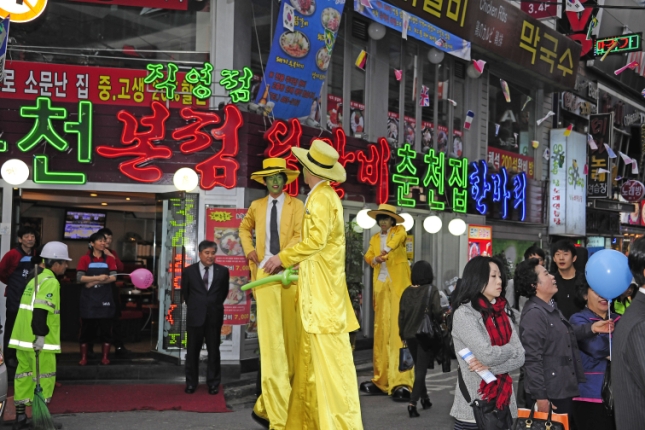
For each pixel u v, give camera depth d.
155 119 10.71
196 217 10.84
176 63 11.07
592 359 5.64
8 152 10.43
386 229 9.79
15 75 10.51
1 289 10.45
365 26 14.46
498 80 18.92
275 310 7.00
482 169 17.27
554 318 5.33
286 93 11.77
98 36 11.11
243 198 10.98
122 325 12.58
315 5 11.78
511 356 4.79
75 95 10.63
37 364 7.24
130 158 10.69
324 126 13.38
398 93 15.52
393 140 15.20
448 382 11.10
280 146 11.40
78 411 8.49
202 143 10.84
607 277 5.07
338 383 5.73
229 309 10.66
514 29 16.67
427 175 15.27
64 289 12.78
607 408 5.46
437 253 15.98
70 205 14.77
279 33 11.38
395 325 9.65
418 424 8.07
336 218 5.87
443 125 17.02
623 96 25.66
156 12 11.25
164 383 10.20
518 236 19.44
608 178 22.30
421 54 16.11
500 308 4.95
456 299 5.00
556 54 18.69
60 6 10.99
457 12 14.73
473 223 16.97
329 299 5.82
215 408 8.76
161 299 10.93
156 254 11.45
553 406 5.32
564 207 20.52
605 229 24.12
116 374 10.30
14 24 10.77
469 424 4.93
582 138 21.34
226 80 10.82
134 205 14.84
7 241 10.41
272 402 6.89
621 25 23.61
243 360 10.95
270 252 7.25
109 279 10.39
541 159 20.62
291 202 7.40
